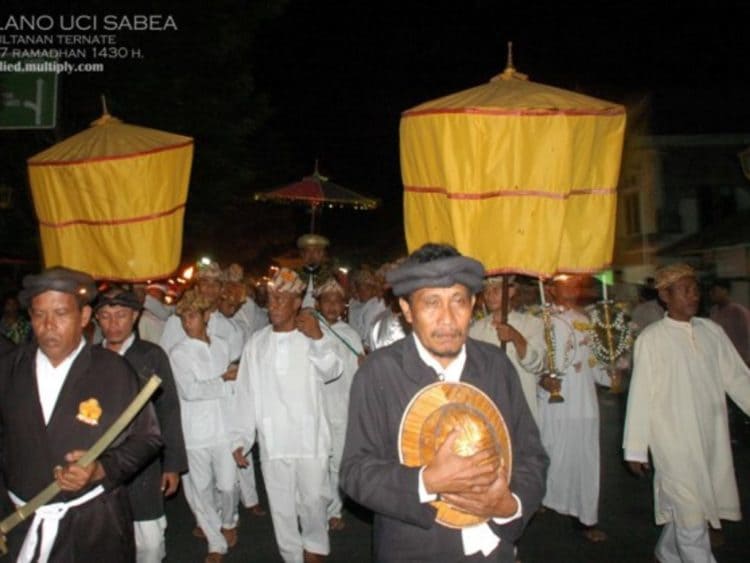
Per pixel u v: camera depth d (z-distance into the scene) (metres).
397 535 3.10
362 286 10.70
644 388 5.74
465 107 4.81
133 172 5.68
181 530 7.94
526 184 4.89
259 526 8.00
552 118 4.86
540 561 6.78
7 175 13.00
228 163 17.31
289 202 13.09
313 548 6.43
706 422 5.76
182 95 16.22
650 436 5.75
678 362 5.73
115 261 5.77
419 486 2.92
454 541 3.06
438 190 4.93
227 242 21.53
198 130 16.80
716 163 24.06
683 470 5.62
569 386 7.31
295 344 6.32
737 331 11.93
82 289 4.00
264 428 6.30
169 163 5.81
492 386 3.19
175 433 5.55
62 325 3.90
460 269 3.02
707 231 23.09
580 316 7.51
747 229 21.33
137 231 5.73
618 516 8.10
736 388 5.93
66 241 5.84
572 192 5.09
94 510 3.93
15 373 3.96
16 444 3.90
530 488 3.11
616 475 9.76
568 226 5.12
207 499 6.86
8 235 14.02
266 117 18.70
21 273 17.48
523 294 7.59
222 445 6.86
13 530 3.91
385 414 3.13
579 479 7.28
